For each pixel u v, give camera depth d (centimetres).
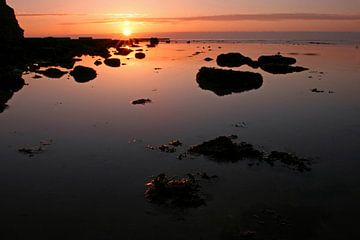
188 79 4909
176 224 1438
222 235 1363
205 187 1733
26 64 6241
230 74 4484
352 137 2445
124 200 1628
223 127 2667
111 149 2250
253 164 2002
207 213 1510
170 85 4456
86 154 2172
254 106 3328
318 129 2620
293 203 1587
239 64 6769
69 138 2458
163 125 2727
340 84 4459
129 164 2020
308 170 1925
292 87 4319
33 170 1953
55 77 5125
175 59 7756
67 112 3142
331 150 2216
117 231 1396
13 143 2370
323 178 1836
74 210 1548
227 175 1866
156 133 2538
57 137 2481
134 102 3466
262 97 3741
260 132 2553
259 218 1470
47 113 3120
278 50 10219
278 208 1545
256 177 1844
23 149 2248
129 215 1507
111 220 1472
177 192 1662
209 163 2020
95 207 1572
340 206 1566
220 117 2942
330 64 6544
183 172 1906
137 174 1889
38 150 2241
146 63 6962
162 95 3831
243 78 4444
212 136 2461
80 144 2342
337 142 2353
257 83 4466
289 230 1394
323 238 1348
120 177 1856
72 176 1875
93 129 2644
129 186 1758
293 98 3675
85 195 1677
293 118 2914
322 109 3206
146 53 9456
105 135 2509
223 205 1570
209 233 1376
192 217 1484
